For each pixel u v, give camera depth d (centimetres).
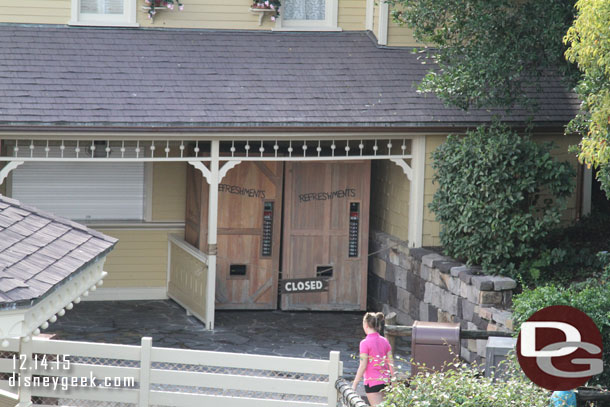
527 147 2186
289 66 2486
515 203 2169
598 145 1700
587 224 2469
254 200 2555
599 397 1473
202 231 2470
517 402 1289
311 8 2648
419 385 1326
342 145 2625
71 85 2278
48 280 1137
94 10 2516
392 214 2598
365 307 2617
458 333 1730
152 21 2541
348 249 2603
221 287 2559
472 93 2170
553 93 2473
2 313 1057
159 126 2219
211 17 2581
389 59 2561
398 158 2417
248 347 2228
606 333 1612
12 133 2159
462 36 2211
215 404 1545
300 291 2538
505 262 2161
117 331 2323
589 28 1644
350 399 1396
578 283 1989
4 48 2355
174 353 1542
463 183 2189
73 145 2586
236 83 2392
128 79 2338
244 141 2567
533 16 2122
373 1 2630
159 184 2658
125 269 2656
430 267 2288
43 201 2608
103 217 2648
